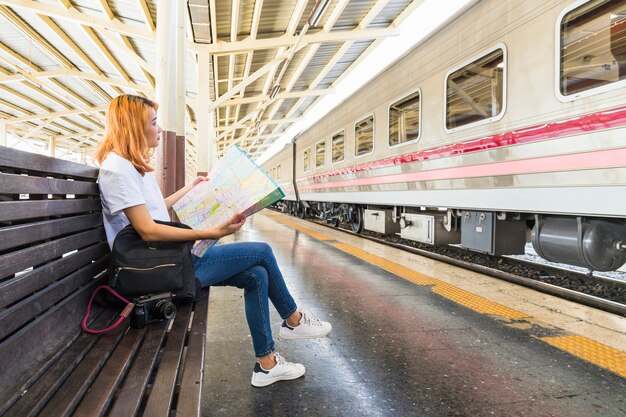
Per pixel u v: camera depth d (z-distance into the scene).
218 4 7.89
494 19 4.33
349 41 10.15
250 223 11.21
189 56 10.45
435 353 2.44
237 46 9.16
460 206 4.95
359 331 2.80
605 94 3.15
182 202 1.83
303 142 13.45
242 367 2.27
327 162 10.47
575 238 3.63
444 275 4.41
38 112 19.31
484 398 1.94
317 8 6.77
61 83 15.21
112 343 1.40
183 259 1.65
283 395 1.97
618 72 3.08
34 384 1.04
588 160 3.30
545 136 3.70
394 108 6.62
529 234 5.10
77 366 1.21
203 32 8.34
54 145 25.20
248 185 1.70
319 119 11.18
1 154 0.98
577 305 3.29
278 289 2.17
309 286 3.96
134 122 1.63
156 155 3.71
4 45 11.18
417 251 6.44
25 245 1.15
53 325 1.27
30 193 1.12
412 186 6.09
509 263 5.36
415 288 3.88
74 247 1.46
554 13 3.61
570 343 2.55
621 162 3.04
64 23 9.41
